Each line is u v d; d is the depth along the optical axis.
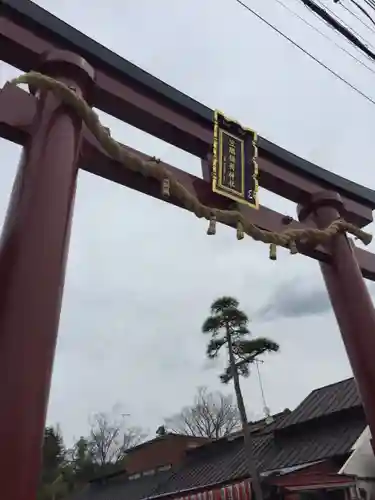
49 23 6.52
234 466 20.47
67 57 6.35
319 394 20.70
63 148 5.46
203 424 42.44
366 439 15.35
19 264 4.45
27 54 6.36
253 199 7.83
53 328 4.30
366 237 8.89
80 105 5.79
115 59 7.04
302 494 15.70
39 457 3.77
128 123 7.45
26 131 5.67
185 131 7.62
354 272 8.34
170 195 6.98
